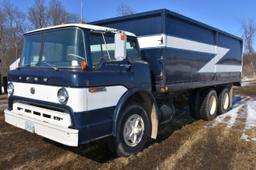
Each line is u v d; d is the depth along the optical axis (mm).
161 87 5059
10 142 4973
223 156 4551
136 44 4734
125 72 4254
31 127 3928
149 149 4816
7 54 20984
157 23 5051
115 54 3838
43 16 28297
